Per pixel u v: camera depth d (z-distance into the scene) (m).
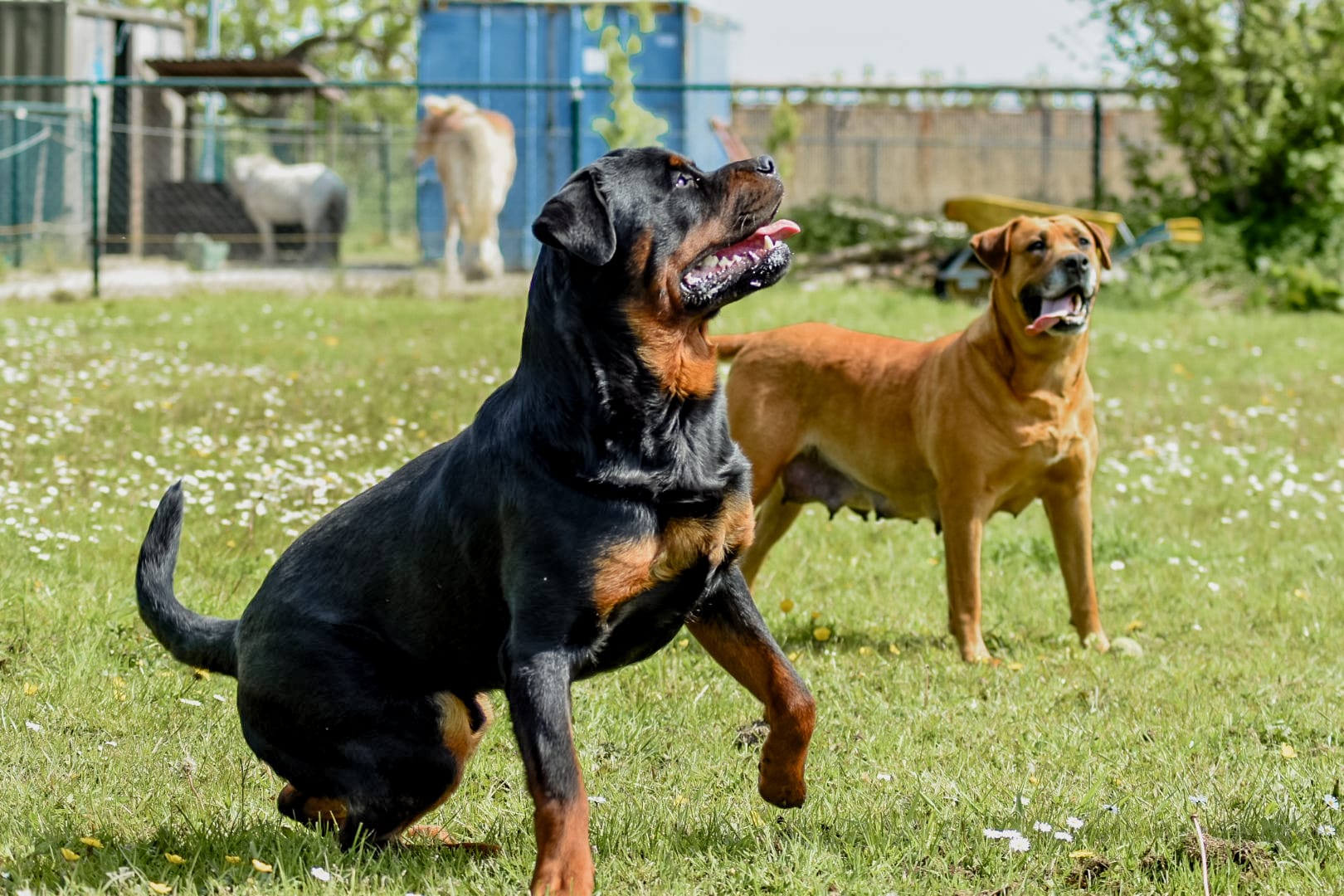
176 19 29.38
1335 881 4.03
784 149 30.06
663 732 5.69
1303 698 6.09
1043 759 5.34
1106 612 7.71
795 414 7.59
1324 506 10.03
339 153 30.27
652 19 22.61
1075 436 7.00
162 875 4.05
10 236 24.97
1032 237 6.84
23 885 3.92
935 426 7.09
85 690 5.75
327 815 4.44
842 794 4.91
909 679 6.40
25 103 26.33
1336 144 21.95
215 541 8.15
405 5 40.50
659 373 4.15
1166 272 20.86
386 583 4.32
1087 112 34.66
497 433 4.20
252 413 11.88
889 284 21.14
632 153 4.30
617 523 4.01
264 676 4.30
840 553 8.88
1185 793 4.85
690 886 4.03
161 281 21.91
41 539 7.67
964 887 4.06
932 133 35.25
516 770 5.25
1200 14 21.84
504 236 24.69
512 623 4.07
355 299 20.09
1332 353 16.09
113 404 12.04
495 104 24.66
